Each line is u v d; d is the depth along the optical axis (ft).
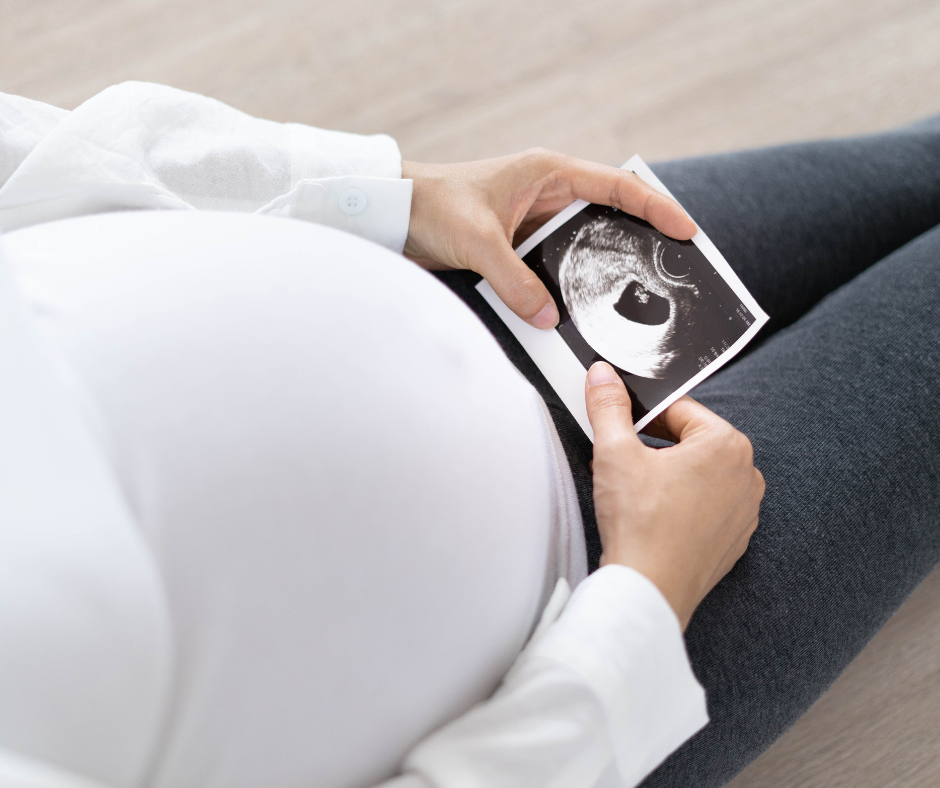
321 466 1.13
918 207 2.70
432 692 1.25
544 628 1.43
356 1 4.56
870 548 1.91
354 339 1.25
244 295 1.22
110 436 1.05
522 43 4.48
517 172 2.28
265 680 1.07
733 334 2.12
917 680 3.05
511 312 2.30
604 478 1.74
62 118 1.87
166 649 0.97
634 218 2.27
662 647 1.39
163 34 4.54
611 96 4.38
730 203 2.61
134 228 1.34
